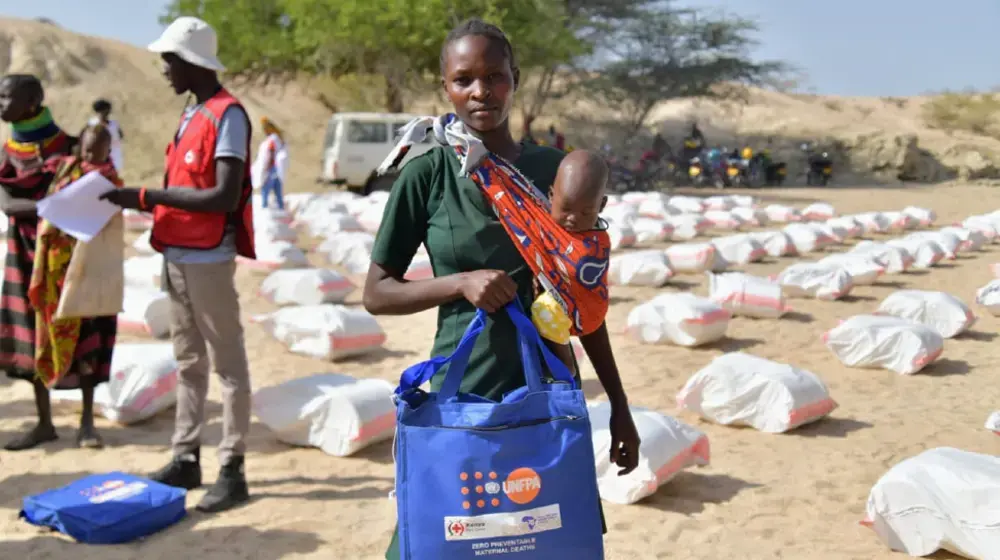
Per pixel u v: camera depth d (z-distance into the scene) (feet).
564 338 7.81
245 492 15.99
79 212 15.05
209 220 14.70
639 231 53.11
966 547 13.80
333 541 14.57
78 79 110.01
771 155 128.88
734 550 14.52
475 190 8.04
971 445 19.74
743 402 20.52
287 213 53.93
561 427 7.55
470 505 7.36
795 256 47.52
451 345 8.25
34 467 17.61
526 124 113.39
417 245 8.42
